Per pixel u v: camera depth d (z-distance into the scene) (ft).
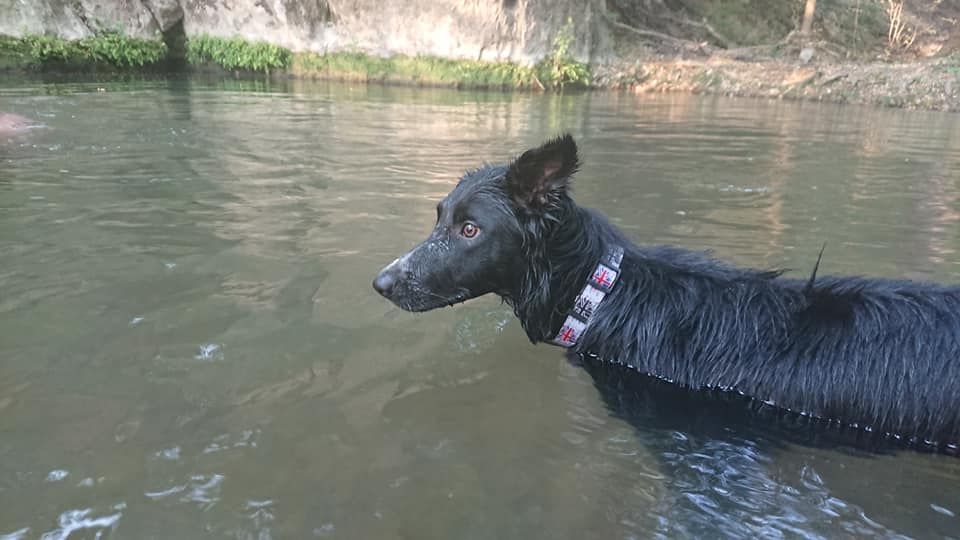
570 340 2.69
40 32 11.94
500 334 2.85
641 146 6.98
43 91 9.78
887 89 12.17
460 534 1.68
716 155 6.57
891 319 2.23
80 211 4.17
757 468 2.02
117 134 6.75
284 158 5.89
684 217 4.39
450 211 2.58
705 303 2.50
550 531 1.70
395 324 2.85
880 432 2.19
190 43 13.76
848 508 1.84
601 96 12.46
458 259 2.56
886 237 4.02
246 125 7.58
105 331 2.67
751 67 14.11
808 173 5.78
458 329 2.87
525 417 2.24
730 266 2.64
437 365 2.55
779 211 4.55
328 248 3.66
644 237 3.97
